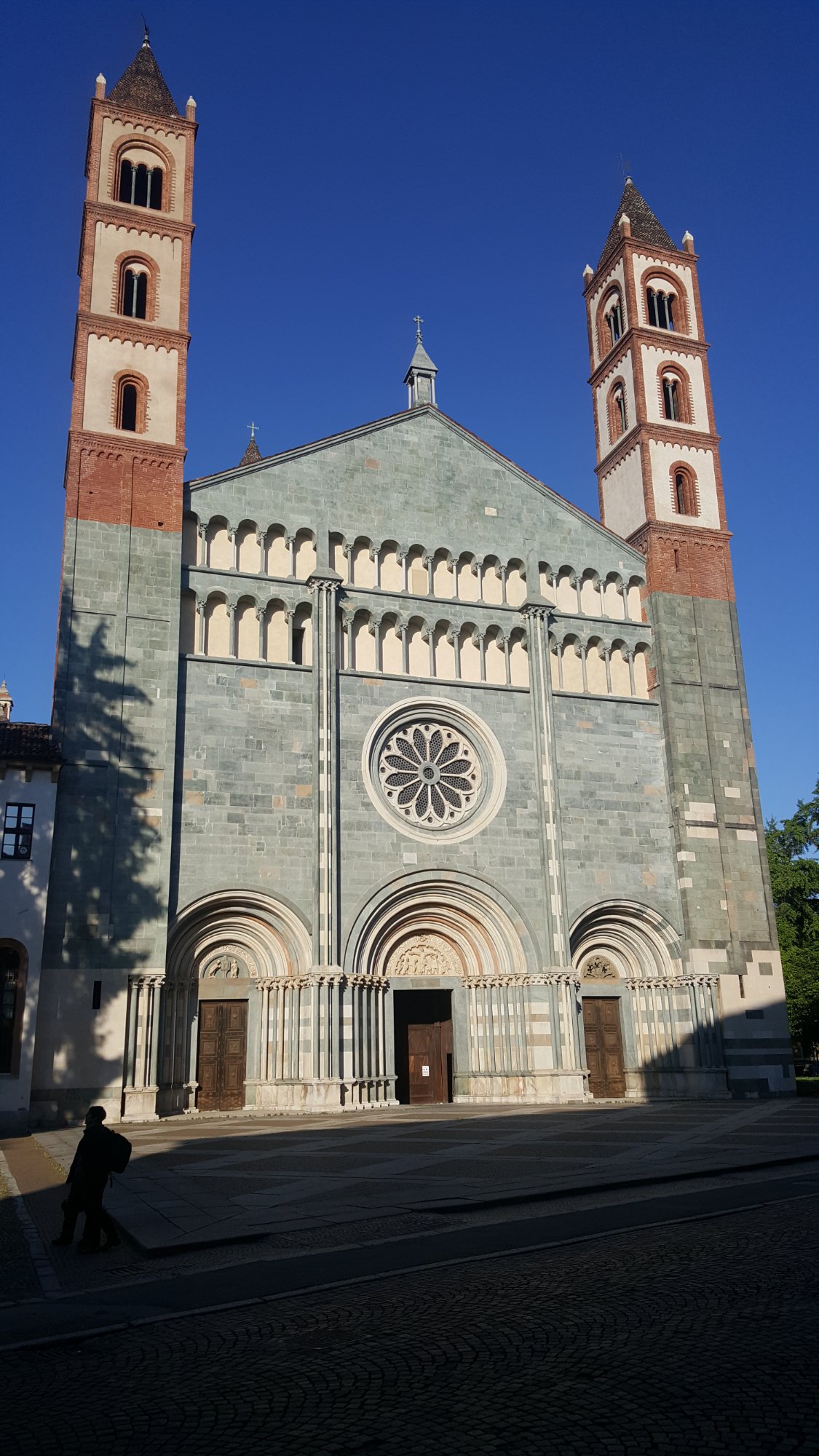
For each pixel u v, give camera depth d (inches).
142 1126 1460.4
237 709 1765.5
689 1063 1897.1
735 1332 435.2
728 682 2139.5
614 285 2469.2
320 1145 1138.7
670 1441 328.5
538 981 1829.5
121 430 1824.6
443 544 2027.6
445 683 1941.4
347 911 1752.0
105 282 1900.8
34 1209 799.7
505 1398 370.3
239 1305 497.7
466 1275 544.7
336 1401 372.5
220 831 1700.3
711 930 1963.6
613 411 2401.6
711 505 2265.0
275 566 1892.2
